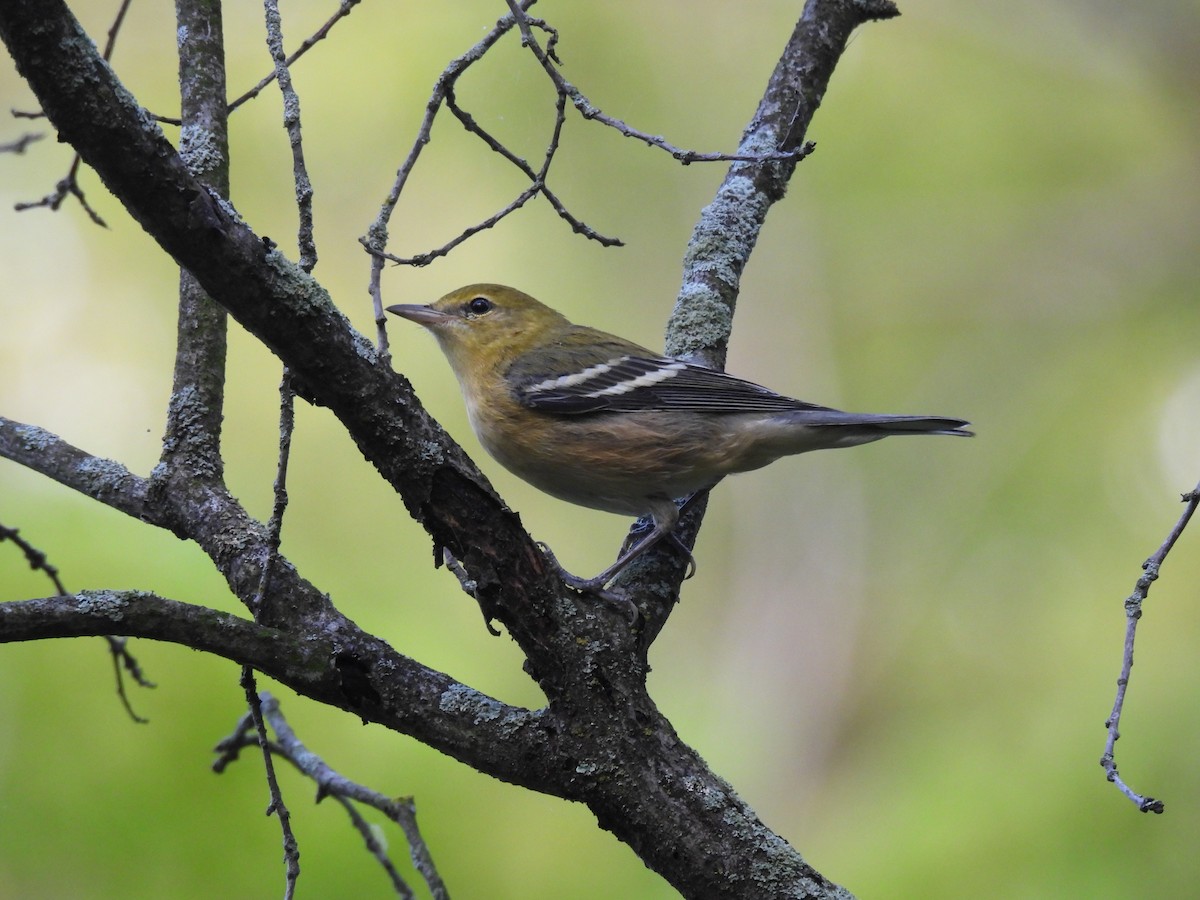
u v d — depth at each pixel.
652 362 8.73
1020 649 14.35
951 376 17.17
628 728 5.52
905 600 16.53
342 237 15.09
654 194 16.58
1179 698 11.26
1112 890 10.13
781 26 16.73
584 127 16.28
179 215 4.66
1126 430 16.12
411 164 6.19
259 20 15.10
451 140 15.51
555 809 10.48
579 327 9.56
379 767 10.01
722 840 5.48
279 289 4.89
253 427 13.25
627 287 16.42
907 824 11.48
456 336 9.38
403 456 5.23
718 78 16.73
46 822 9.16
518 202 6.29
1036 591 15.01
